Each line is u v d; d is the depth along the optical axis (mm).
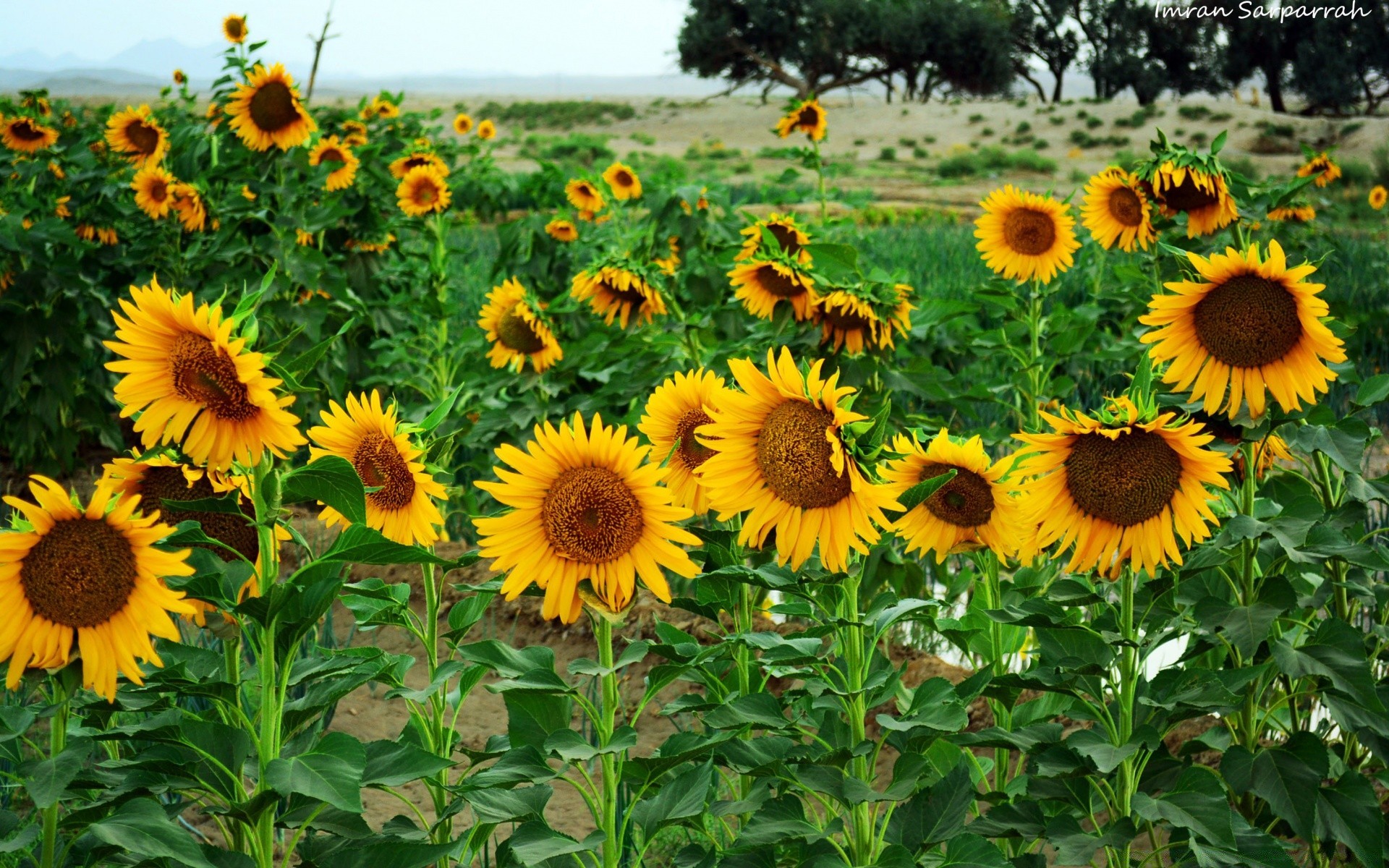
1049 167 37469
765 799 2643
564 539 2301
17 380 6527
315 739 2299
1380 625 3131
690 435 2754
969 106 56000
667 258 6980
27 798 3648
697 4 56219
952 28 55344
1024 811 2592
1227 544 2611
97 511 2049
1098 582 3227
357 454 2535
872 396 4598
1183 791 2465
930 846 2434
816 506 2357
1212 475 2402
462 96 129250
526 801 2459
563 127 68188
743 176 34844
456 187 11938
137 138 7605
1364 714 2707
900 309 4445
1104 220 4402
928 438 3086
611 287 5031
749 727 2596
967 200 28562
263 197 6605
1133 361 6586
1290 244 7574
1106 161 40594
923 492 2268
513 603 5512
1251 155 40969
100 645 2068
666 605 5242
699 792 2414
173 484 2412
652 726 4477
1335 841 2902
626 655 2516
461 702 2766
